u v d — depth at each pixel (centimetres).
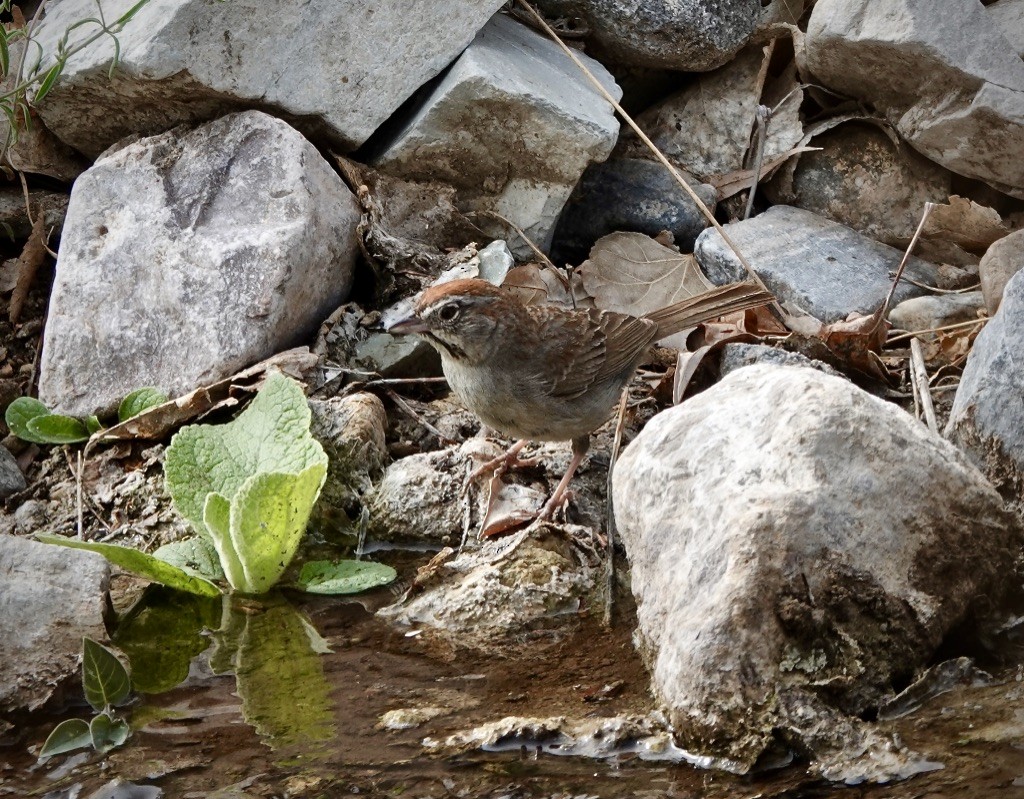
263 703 821
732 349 1121
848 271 1248
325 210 1157
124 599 956
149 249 1124
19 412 1107
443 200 1239
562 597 938
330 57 1185
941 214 1245
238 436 1009
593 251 1278
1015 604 816
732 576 748
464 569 976
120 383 1112
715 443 827
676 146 1383
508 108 1196
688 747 741
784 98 1376
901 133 1297
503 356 979
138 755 768
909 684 765
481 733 766
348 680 847
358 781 733
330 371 1122
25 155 1234
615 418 1138
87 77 1155
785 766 721
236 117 1172
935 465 798
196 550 994
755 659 735
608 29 1329
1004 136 1228
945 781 690
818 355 1145
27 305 1236
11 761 771
